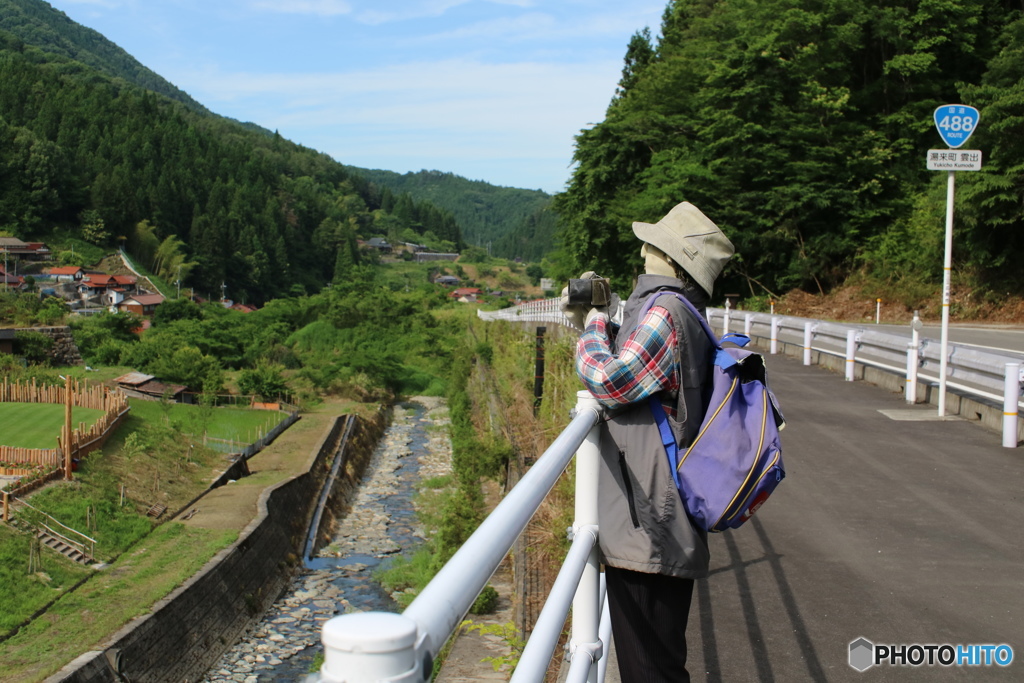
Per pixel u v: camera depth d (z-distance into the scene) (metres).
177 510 29.69
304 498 34.78
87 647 18.45
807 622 4.97
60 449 29.50
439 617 0.93
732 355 2.43
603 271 43.16
